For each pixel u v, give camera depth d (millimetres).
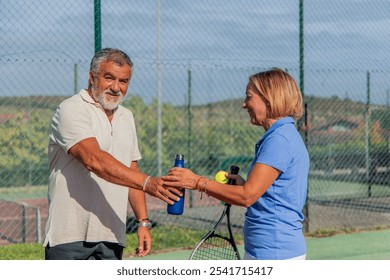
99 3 7613
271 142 3314
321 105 14859
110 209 3770
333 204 12633
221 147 17266
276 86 3385
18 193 14648
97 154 3510
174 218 10852
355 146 15586
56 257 3695
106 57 3656
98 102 3717
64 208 3682
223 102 17422
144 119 16312
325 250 8156
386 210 11773
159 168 12641
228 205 3965
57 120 3629
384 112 15305
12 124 14359
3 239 9727
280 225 3330
